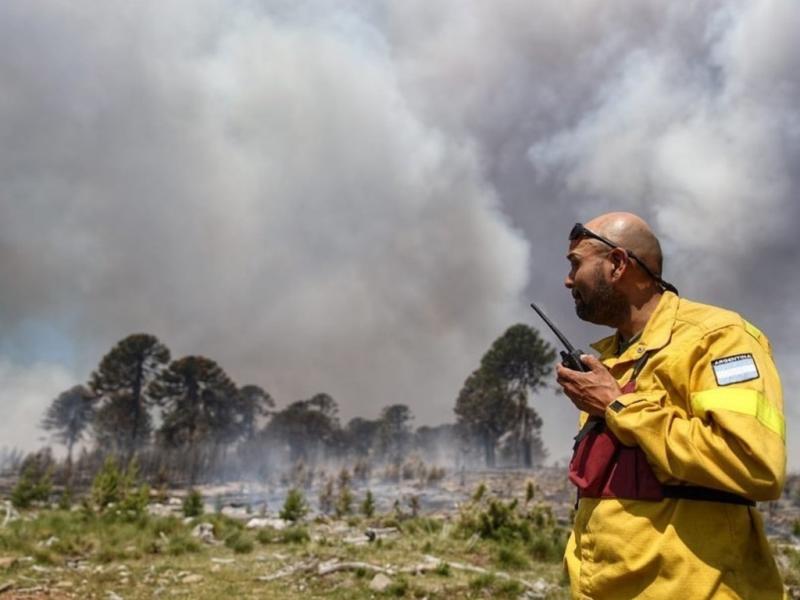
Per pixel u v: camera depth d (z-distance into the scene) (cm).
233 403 10719
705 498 134
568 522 1631
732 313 148
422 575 817
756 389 129
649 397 141
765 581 134
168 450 6856
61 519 1334
